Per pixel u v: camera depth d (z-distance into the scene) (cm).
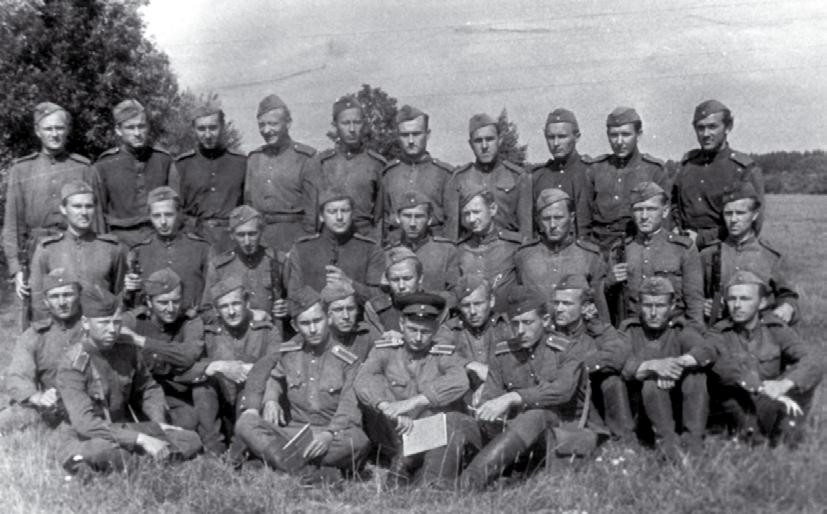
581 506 507
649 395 580
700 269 671
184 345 634
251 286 707
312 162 777
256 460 583
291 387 607
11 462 569
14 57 1595
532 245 688
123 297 720
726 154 707
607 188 745
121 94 1622
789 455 522
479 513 503
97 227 754
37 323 645
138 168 777
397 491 546
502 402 567
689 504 492
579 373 580
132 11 1639
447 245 705
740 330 596
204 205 781
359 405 587
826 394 580
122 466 555
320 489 558
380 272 704
